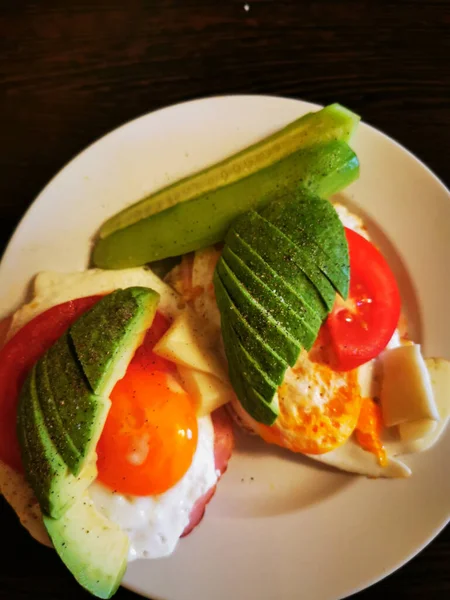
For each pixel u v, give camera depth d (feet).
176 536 0.66
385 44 0.83
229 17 0.83
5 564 0.68
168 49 0.82
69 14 0.82
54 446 0.57
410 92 0.82
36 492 0.57
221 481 0.74
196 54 0.82
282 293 0.61
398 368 0.71
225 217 0.69
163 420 0.63
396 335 0.75
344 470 0.72
